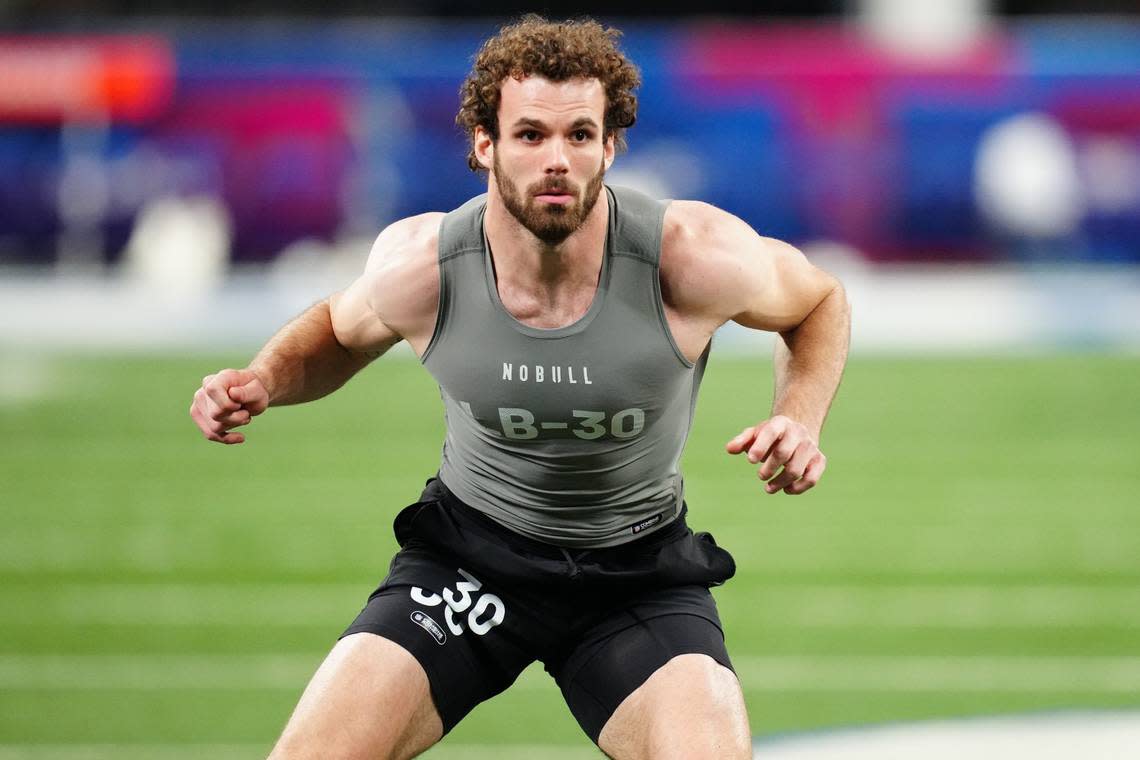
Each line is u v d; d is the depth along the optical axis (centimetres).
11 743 1550
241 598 2152
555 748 1539
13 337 4959
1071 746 1498
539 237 923
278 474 3081
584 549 1028
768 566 2344
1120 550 2438
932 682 1755
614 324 954
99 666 1831
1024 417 3728
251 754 1519
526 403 970
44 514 2722
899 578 2272
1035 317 4997
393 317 991
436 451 3341
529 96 907
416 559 1045
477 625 1016
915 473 3078
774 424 927
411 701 975
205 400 1000
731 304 979
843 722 1599
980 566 2341
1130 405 3888
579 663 1016
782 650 1903
